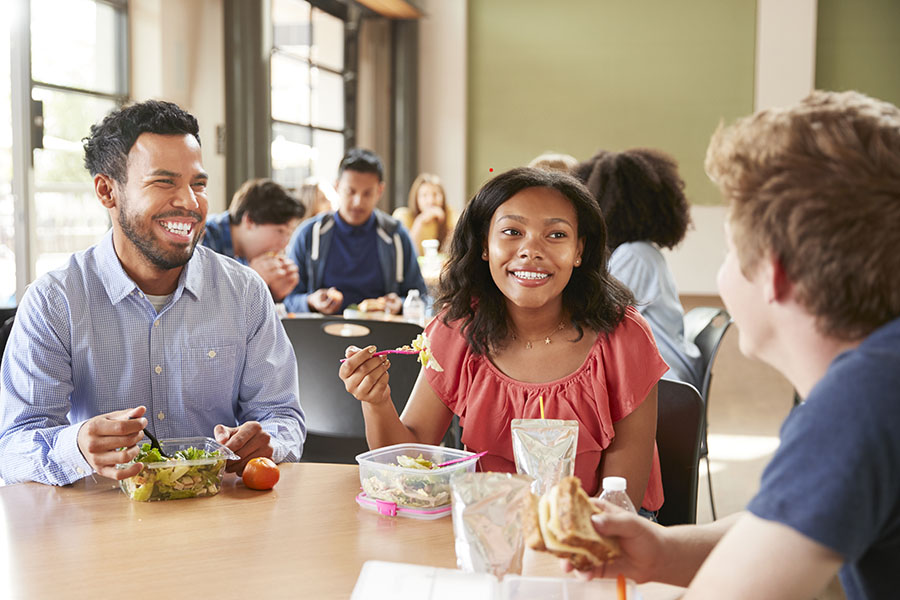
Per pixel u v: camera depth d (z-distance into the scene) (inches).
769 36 398.6
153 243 68.4
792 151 33.0
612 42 414.6
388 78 402.0
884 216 31.1
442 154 426.0
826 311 32.6
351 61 366.6
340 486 60.9
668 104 412.5
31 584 44.5
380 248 171.5
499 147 429.4
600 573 40.1
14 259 193.5
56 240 204.8
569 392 66.0
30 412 67.7
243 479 60.3
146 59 232.5
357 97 374.3
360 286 171.3
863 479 29.5
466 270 67.9
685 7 406.3
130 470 56.2
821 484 29.8
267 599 42.9
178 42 240.4
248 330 76.4
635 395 66.0
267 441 64.4
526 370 67.4
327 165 354.9
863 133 32.5
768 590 30.7
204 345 73.7
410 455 60.2
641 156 109.7
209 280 75.0
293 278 144.9
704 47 406.3
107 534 51.5
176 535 51.4
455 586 41.4
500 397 67.1
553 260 63.6
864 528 30.0
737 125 36.0
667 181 108.6
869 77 399.5
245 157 261.7
